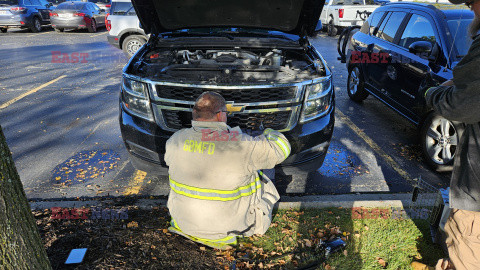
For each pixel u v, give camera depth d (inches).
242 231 89.0
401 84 175.6
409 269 90.3
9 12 543.8
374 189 135.7
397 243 99.7
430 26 166.2
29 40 496.4
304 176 144.7
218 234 86.8
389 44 195.0
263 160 80.0
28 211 66.0
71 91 258.2
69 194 129.3
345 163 155.9
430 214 110.1
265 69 128.6
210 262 89.5
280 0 143.9
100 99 240.2
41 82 282.0
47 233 97.7
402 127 197.9
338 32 550.9
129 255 90.4
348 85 248.4
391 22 201.9
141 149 120.0
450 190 71.0
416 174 147.3
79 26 558.9
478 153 64.6
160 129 115.2
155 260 89.0
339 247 95.4
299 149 117.9
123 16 354.3
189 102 110.4
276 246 97.7
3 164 58.9
